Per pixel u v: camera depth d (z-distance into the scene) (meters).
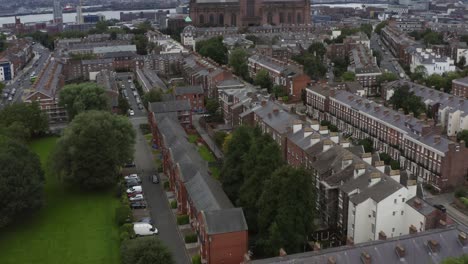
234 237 108.81
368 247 89.62
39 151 196.12
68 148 152.00
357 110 195.50
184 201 135.75
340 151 134.62
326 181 126.94
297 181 109.00
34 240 124.88
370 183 118.00
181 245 121.75
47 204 146.25
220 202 117.94
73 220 135.75
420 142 158.38
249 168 129.12
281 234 107.88
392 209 113.19
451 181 150.75
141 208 142.25
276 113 178.75
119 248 120.06
